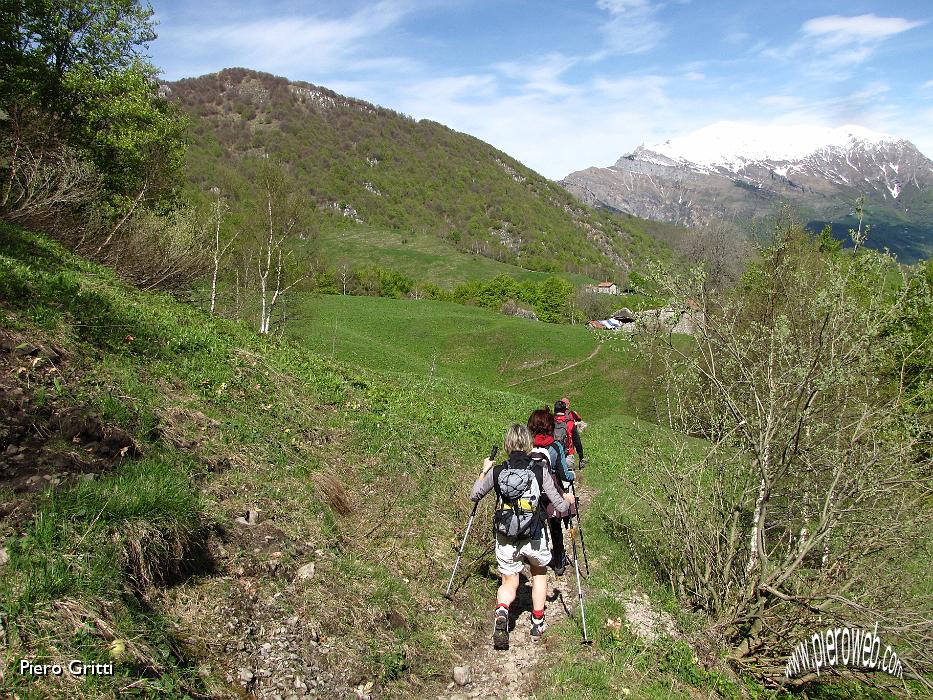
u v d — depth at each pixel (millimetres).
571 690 4715
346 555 5941
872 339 5695
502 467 5508
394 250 181375
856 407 6043
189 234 21156
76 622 3543
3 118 18328
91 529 4164
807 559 6449
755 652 6445
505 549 5441
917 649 5559
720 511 6922
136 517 4484
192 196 31703
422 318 69750
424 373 40531
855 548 6020
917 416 5770
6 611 3389
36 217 15219
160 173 24922
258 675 4137
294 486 6699
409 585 6090
